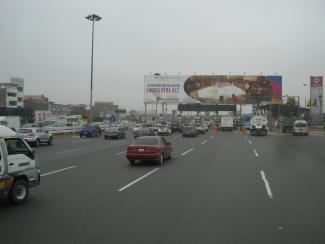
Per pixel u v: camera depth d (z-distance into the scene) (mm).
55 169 17688
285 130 67062
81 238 7254
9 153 10203
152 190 12281
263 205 10117
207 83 71188
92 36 52375
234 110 93750
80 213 9203
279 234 7516
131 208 9727
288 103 116500
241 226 8086
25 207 9852
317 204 10258
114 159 22422
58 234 7504
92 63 53000
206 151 28000
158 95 72125
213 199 10875
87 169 17719
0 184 9664
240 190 12312
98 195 11445
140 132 47812
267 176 15461
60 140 43375
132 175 15719
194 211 9422
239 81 70750
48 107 153500
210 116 156875
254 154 25562
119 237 7312
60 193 11750
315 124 87875
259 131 57906
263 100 70750
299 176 15484
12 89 124438
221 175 15719
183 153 26297
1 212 9305
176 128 71938
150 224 8227
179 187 12852
